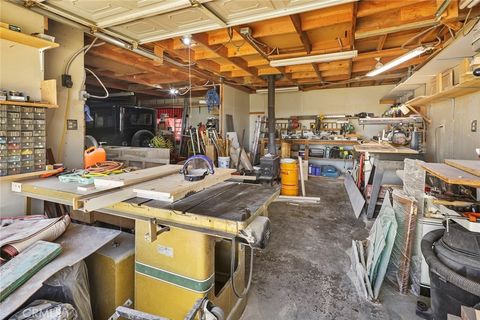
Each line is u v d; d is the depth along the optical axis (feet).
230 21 7.76
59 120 8.42
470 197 6.74
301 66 17.65
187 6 6.73
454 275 4.81
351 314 6.38
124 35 8.80
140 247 5.41
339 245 10.11
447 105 11.43
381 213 8.56
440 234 6.27
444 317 5.21
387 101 22.40
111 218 8.71
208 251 5.00
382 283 7.40
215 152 20.04
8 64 6.20
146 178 5.55
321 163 25.86
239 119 24.63
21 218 6.00
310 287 7.45
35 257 4.36
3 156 5.78
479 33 6.73
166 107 29.68
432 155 13.20
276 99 26.61
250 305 6.70
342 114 24.59
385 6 8.66
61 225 5.46
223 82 20.99
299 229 11.76
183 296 5.07
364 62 16.71
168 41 12.57
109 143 19.40
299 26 10.05
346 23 10.05
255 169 18.74
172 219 4.77
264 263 8.75
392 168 12.17
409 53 10.87
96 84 21.35
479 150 6.44
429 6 8.91
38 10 6.77
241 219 4.31
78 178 5.71
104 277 5.47
